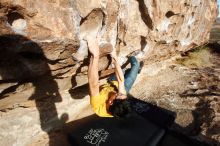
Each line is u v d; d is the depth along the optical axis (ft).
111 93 9.41
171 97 15.08
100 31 10.46
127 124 10.55
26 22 7.48
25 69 8.41
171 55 20.38
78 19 8.93
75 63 10.07
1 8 6.68
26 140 10.52
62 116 11.95
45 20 7.83
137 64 12.43
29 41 7.61
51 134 11.23
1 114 10.25
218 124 12.20
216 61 23.45
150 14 13.44
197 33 21.90
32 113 11.03
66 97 12.37
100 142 9.69
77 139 9.88
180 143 9.83
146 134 10.05
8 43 7.23
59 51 8.69
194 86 16.76
